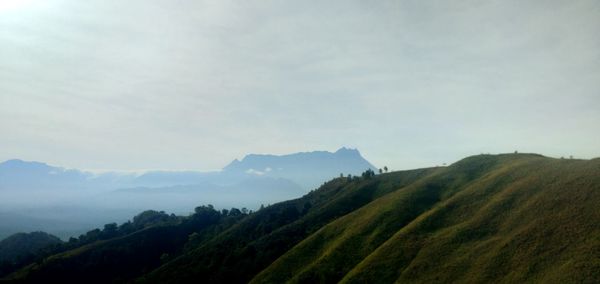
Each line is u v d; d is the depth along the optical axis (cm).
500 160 16325
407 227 12025
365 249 11931
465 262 9131
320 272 11412
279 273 12656
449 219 11756
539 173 12425
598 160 11950
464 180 15238
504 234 9706
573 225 8781
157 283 16475
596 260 7281
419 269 9519
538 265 7938
